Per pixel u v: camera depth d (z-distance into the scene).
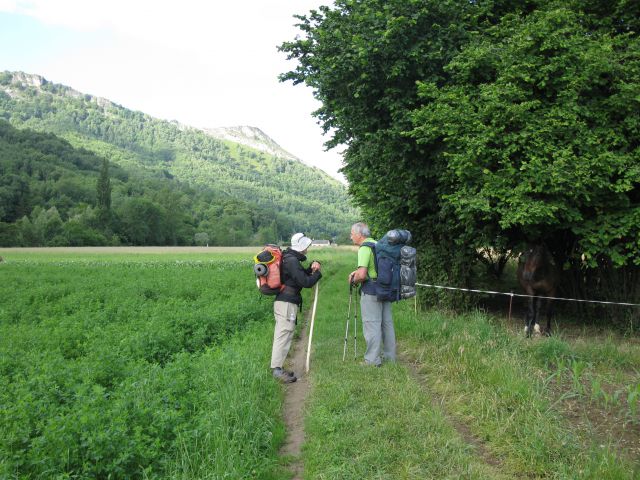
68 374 5.87
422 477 4.21
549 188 8.87
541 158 8.81
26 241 79.56
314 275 7.49
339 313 12.41
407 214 12.52
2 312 11.69
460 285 11.79
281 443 5.26
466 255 11.77
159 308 11.22
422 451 4.65
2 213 99.50
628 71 9.17
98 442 4.03
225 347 8.26
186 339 8.99
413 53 9.75
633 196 9.67
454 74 10.30
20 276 22.06
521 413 5.39
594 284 11.21
